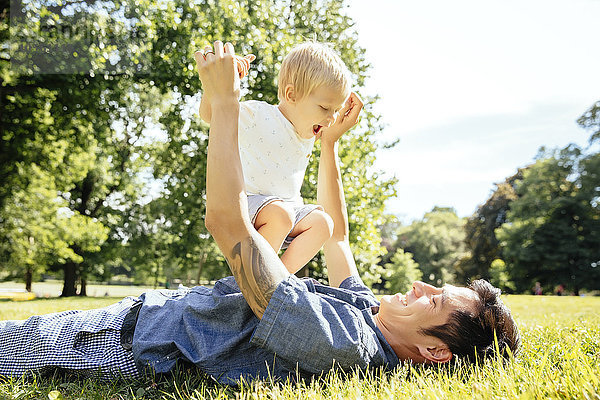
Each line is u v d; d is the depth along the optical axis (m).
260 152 2.61
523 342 2.79
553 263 47.19
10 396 1.83
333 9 15.21
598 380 1.53
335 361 1.84
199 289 2.19
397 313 2.03
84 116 15.31
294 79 2.54
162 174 21.92
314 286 2.08
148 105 23.11
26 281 33.19
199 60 1.90
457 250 73.94
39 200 19.64
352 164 13.36
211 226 1.83
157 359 2.02
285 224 2.40
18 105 14.73
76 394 1.94
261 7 14.38
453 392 1.60
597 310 9.97
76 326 2.16
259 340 1.82
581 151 49.72
